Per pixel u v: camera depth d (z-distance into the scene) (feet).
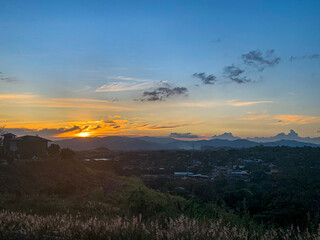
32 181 91.45
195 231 18.78
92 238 20.35
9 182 80.38
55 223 24.70
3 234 21.25
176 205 30.89
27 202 52.49
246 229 20.93
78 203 53.36
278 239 19.03
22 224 24.84
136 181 132.26
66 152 148.36
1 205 47.62
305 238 17.70
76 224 22.94
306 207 34.94
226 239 17.83
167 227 20.97
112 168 188.55
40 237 20.97
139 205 36.24
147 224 22.04
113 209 44.88
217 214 26.50
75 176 116.88
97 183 114.42
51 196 70.28
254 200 51.62
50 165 118.32
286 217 32.76
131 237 19.21
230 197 53.42
